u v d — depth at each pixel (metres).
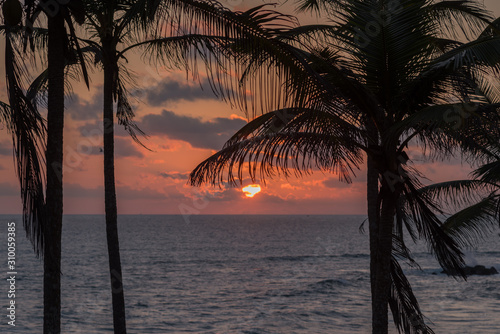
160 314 29.75
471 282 39.03
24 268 52.94
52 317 6.48
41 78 9.79
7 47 6.26
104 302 33.00
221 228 183.50
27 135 6.34
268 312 29.94
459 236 13.40
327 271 53.25
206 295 37.19
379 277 7.89
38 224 6.42
